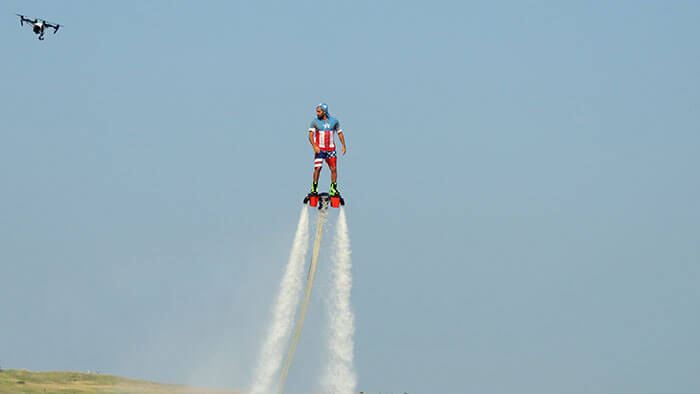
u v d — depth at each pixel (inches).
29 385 7844.5
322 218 6038.4
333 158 5890.8
